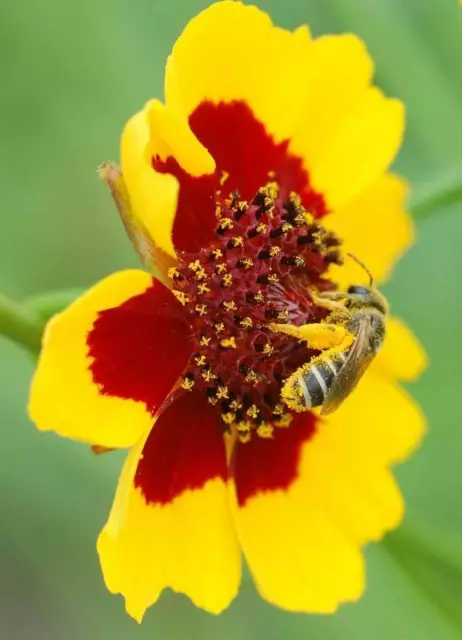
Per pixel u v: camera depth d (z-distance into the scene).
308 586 0.13
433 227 0.16
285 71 0.12
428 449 0.16
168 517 0.12
